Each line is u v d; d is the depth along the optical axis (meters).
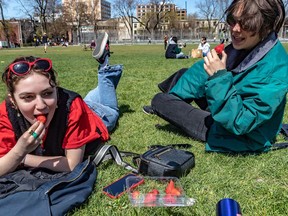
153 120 4.04
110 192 2.20
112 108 3.67
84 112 2.36
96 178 2.35
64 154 2.35
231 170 2.56
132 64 13.24
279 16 2.55
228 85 2.52
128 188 2.17
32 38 76.19
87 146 2.58
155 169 2.42
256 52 2.66
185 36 63.88
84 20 75.31
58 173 2.27
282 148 2.96
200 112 3.20
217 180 2.40
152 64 13.20
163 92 3.84
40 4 61.00
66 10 74.31
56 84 2.08
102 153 2.56
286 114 4.18
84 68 11.86
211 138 2.93
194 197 2.16
